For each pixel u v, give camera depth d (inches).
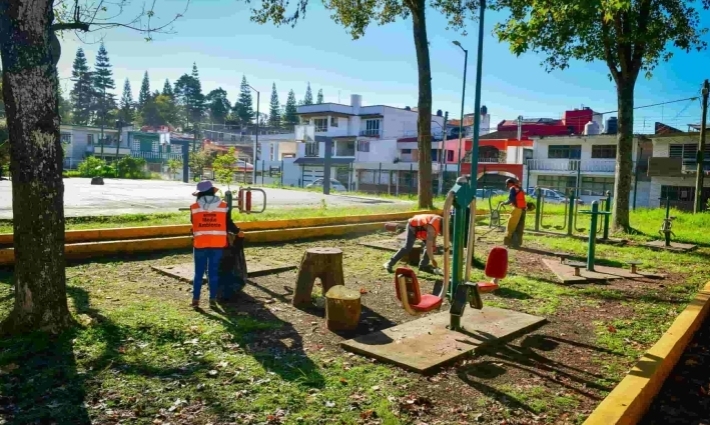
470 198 237.8
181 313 248.4
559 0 514.6
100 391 163.9
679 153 1620.3
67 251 357.1
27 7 194.2
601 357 210.5
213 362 190.2
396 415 155.3
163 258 382.9
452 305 230.1
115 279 314.3
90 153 2874.0
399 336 223.1
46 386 165.8
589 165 1833.2
